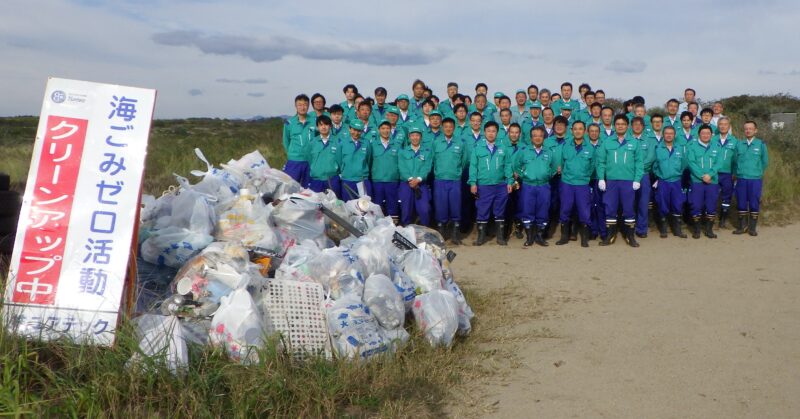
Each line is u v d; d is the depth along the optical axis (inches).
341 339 194.4
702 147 446.9
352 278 212.1
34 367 168.1
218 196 258.1
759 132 678.5
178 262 219.9
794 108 997.2
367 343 195.8
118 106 198.7
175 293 201.6
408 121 469.7
